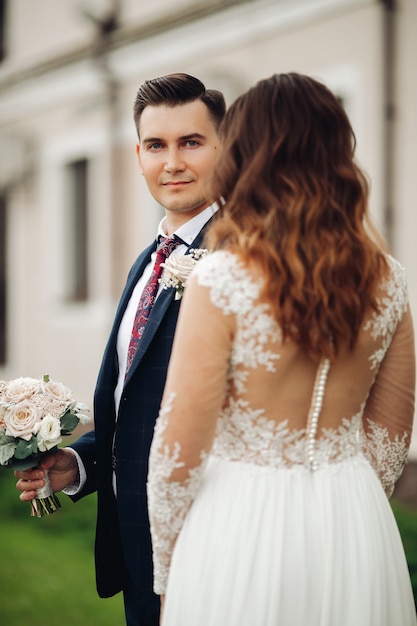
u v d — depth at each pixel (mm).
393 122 6160
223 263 1728
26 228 10648
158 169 2330
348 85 6523
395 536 1906
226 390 1798
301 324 1695
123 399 2232
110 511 2350
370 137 6344
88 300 9812
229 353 1739
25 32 10562
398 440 2010
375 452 2031
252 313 1706
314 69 6832
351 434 1880
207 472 1849
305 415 1794
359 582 1769
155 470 1784
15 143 10508
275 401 1768
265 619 1717
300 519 1761
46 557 4984
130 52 8891
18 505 6109
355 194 1771
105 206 9422
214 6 7719
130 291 2418
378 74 6246
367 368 1834
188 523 1818
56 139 10141
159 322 2199
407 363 1950
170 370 1767
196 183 2318
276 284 1686
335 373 1791
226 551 1759
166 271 2217
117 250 9258
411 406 1995
